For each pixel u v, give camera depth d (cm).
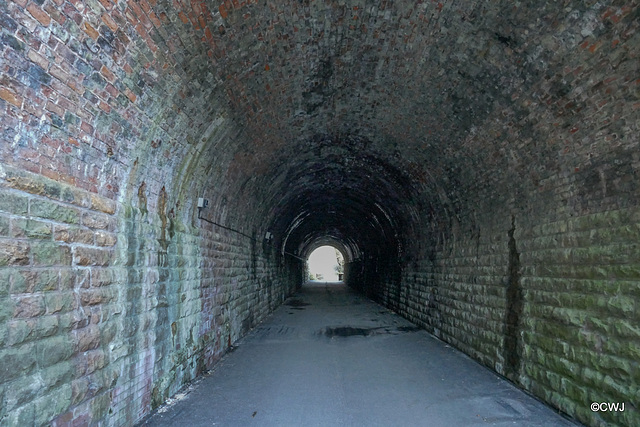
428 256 1090
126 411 420
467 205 798
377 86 666
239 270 957
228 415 483
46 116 303
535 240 575
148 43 374
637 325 396
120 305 409
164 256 521
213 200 728
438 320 987
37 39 276
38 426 290
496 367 672
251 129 699
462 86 571
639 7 333
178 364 564
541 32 415
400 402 532
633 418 391
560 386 502
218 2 406
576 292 484
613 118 410
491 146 626
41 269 298
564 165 500
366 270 2347
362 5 481
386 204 1310
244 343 911
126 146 418
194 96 495
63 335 320
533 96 486
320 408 510
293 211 1620
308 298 2161
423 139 772
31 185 290
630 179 412
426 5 470
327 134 889
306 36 527
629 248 411
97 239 373
